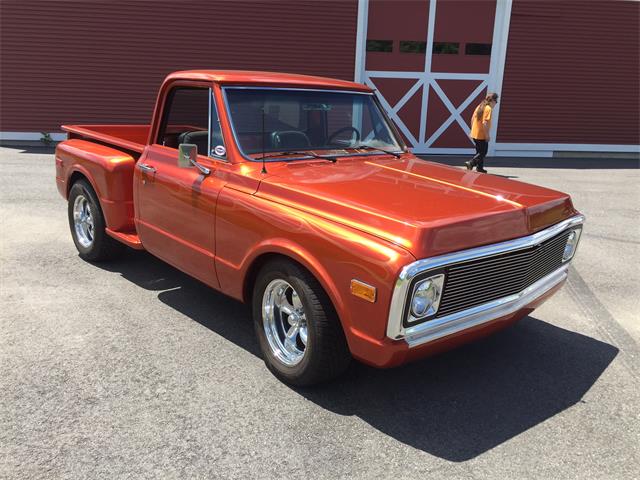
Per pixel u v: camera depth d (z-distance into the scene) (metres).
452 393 3.30
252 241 3.29
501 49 14.51
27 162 11.47
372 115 4.48
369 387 3.33
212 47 13.84
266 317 3.39
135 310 4.29
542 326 4.33
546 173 12.56
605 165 14.20
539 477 2.58
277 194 3.25
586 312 4.63
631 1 14.54
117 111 14.15
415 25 14.20
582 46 14.80
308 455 2.68
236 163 3.56
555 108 15.23
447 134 15.03
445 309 2.75
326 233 2.84
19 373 3.30
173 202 3.96
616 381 3.50
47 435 2.74
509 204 3.11
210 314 4.27
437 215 2.79
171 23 13.60
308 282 2.97
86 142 5.40
